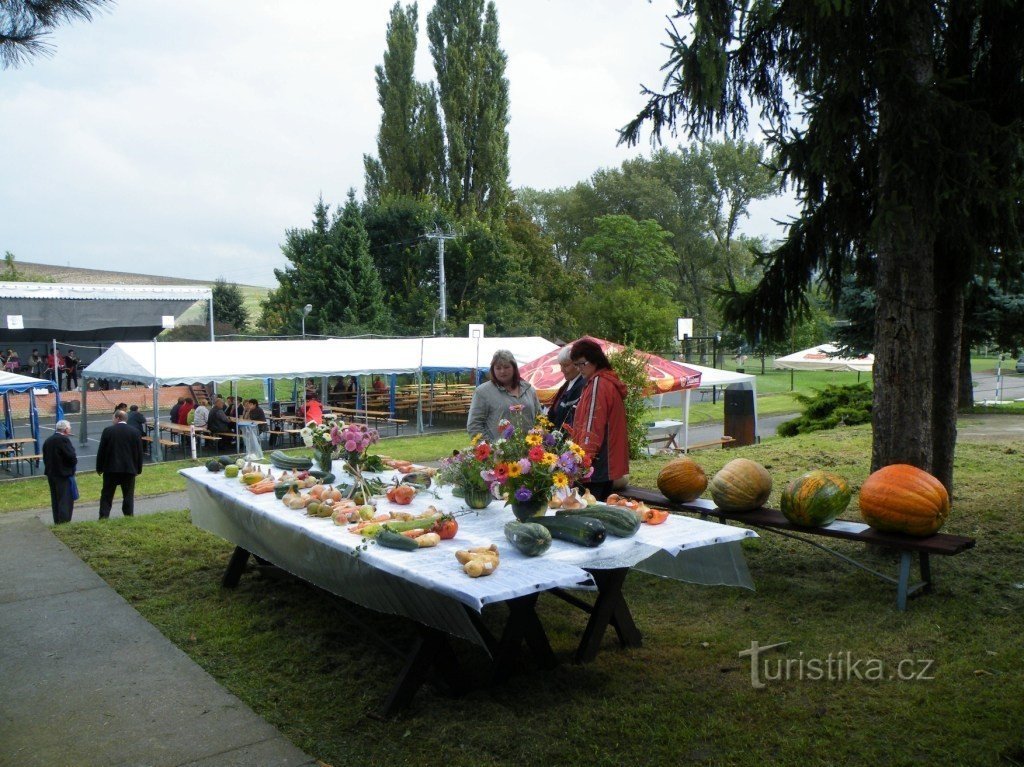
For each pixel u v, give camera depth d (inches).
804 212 270.7
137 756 138.1
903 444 233.6
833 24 206.8
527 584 132.0
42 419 1188.5
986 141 211.6
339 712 154.6
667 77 225.8
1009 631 177.9
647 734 139.0
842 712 144.6
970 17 255.3
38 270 3560.5
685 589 223.5
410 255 1892.2
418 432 979.9
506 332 1791.3
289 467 248.7
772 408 1186.6
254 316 3479.3
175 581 250.8
